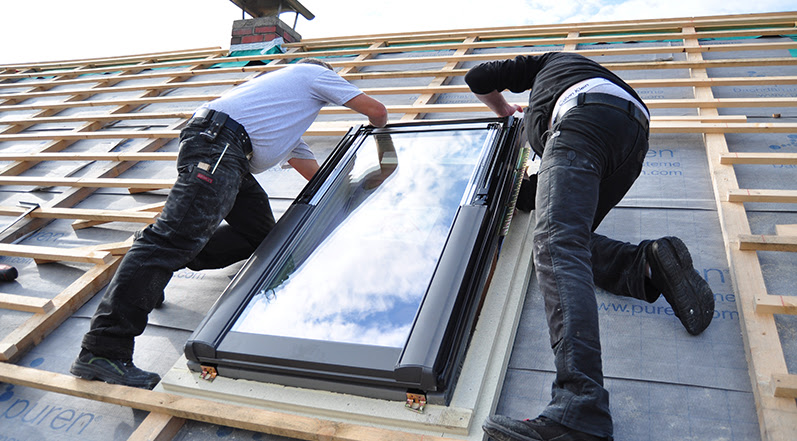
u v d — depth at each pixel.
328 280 2.09
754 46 4.30
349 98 2.38
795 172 2.75
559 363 1.50
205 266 2.52
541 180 1.83
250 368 1.85
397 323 1.80
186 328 2.39
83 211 3.30
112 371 1.99
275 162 2.37
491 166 2.28
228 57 6.59
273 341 1.83
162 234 2.02
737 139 3.10
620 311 2.10
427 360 1.62
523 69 2.23
